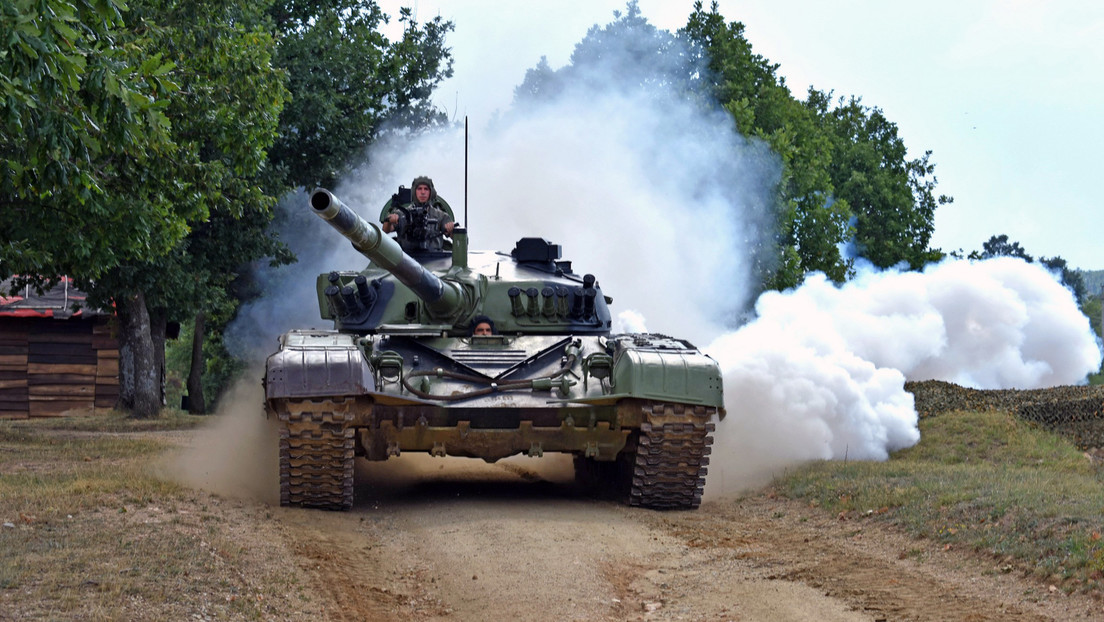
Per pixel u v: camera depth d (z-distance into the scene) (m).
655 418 13.61
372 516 13.08
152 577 8.61
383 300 16.39
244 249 30.52
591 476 16.69
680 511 14.04
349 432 13.00
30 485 12.83
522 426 14.05
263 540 10.70
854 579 9.70
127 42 16.20
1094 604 8.44
